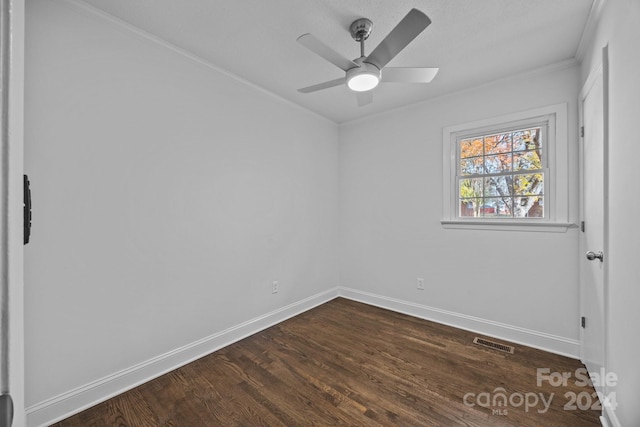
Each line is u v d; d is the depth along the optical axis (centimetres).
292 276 318
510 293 256
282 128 304
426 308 308
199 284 231
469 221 277
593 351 191
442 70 242
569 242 229
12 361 36
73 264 168
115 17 180
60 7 162
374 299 351
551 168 239
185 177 222
